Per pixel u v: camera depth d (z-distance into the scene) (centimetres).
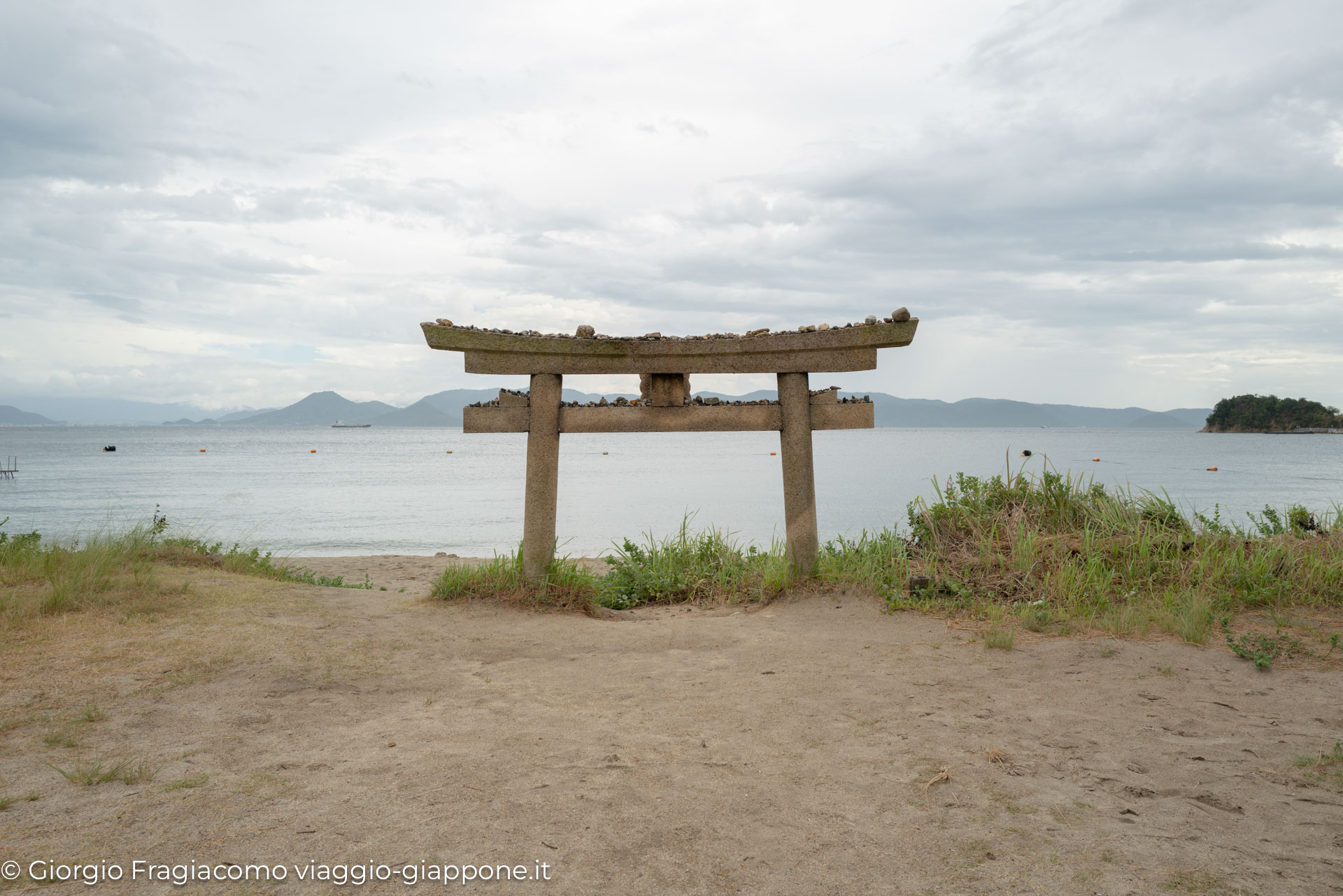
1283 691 457
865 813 306
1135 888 249
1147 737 389
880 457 5222
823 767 353
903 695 462
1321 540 762
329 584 892
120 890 242
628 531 1697
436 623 642
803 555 768
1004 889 249
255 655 505
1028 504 865
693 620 695
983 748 376
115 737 371
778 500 2322
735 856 270
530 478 749
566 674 514
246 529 1839
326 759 354
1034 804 312
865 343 713
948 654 555
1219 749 371
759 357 753
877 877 257
